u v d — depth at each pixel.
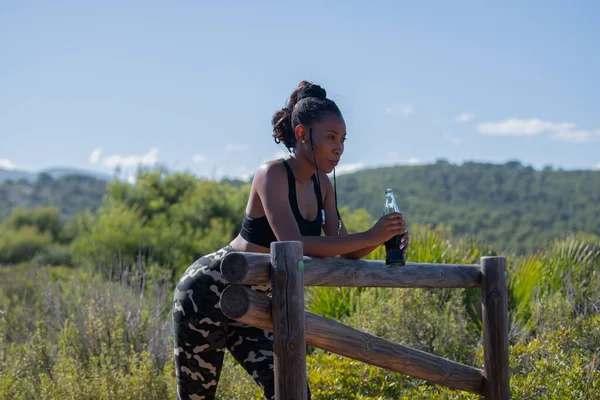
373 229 3.33
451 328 6.51
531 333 7.11
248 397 5.20
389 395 5.26
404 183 105.44
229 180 18.06
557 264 8.67
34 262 12.64
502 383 3.92
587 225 80.06
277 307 2.98
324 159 3.45
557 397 4.76
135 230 13.70
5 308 7.80
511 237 57.09
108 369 5.45
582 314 7.11
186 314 3.46
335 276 3.32
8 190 133.12
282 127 3.60
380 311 6.79
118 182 16.81
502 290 3.96
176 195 17.16
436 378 3.78
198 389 3.60
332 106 3.48
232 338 3.55
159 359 6.38
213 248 14.20
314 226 3.57
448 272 3.88
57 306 7.48
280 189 3.40
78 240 15.44
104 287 7.30
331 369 5.56
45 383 5.19
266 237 3.48
